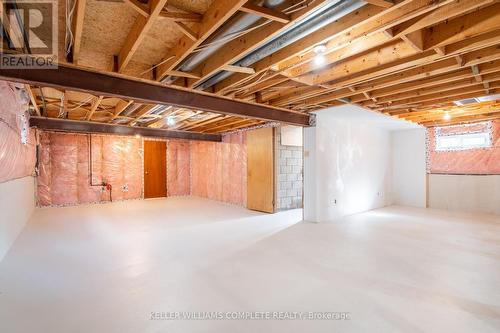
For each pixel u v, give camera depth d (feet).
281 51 8.61
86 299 7.78
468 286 8.48
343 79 10.78
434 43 7.95
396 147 25.45
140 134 23.27
